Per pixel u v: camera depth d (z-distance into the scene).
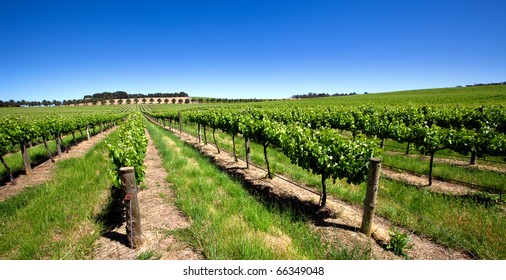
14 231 4.99
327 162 6.02
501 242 4.88
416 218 5.80
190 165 10.17
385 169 10.38
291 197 7.21
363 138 6.24
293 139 7.15
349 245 4.75
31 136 10.20
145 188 7.68
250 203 6.31
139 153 7.37
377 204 6.51
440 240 5.04
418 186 8.34
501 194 7.32
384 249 4.70
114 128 35.75
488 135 8.32
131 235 4.45
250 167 10.53
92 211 5.92
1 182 8.83
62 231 5.07
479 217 5.77
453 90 89.25
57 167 10.27
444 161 11.70
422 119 16.06
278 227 5.31
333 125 17.11
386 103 54.09
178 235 4.80
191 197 6.61
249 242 4.38
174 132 25.61
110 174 5.72
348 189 7.64
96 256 4.27
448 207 6.35
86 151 14.91
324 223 5.65
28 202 6.45
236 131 11.47
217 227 4.95
